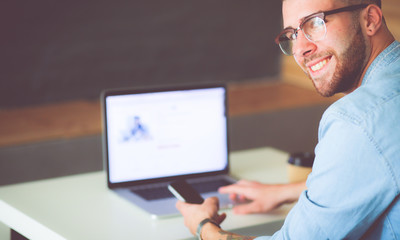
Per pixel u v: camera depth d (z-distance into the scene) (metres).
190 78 4.88
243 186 1.70
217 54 4.95
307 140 4.50
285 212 1.67
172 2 4.67
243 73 5.11
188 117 1.92
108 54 4.52
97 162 3.79
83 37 4.41
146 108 1.87
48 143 3.64
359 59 1.23
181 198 1.58
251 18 5.01
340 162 1.12
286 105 4.50
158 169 1.89
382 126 1.09
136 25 4.57
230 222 1.59
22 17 4.18
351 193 1.11
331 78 1.25
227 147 1.97
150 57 4.68
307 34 1.25
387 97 1.12
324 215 1.13
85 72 4.46
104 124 1.83
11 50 4.19
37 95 4.34
